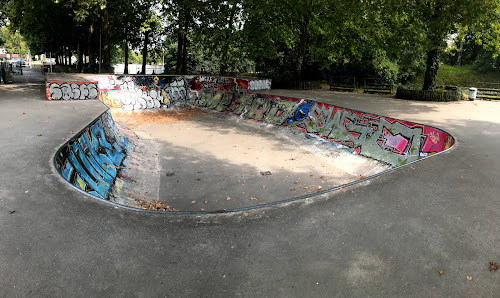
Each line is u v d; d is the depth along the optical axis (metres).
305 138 14.40
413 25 18.02
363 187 5.54
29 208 4.52
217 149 13.05
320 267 3.59
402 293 3.24
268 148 13.33
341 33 23.92
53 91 14.20
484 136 9.21
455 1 13.64
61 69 46.41
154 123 17.72
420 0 15.12
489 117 12.47
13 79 27.50
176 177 10.03
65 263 3.49
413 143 10.77
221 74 27.86
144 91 21.16
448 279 3.43
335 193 5.33
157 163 11.32
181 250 3.81
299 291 3.25
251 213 4.68
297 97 17.33
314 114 15.43
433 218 4.57
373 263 3.67
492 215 4.64
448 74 29.89
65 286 3.19
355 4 18.36
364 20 21.17
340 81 26.55
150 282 3.31
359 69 26.95
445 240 4.08
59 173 5.78
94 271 3.41
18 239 3.83
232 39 25.17
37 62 99.69
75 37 38.28
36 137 7.99
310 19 23.42
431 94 17.61
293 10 23.16
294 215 4.65
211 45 27.42
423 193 5.32
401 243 4.02
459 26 16.72
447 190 5.43
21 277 3.27
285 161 11.77
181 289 3.24
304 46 24.67
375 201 5.06
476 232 4.24
